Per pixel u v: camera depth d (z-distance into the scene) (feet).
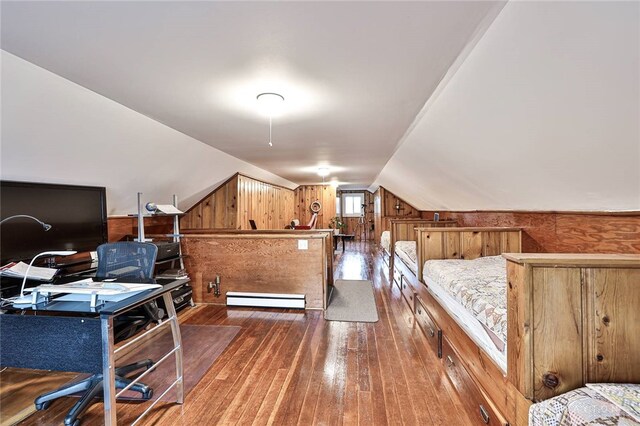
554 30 3.44
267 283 11.59
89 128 7.61
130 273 6.64
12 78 5.45
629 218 5.65
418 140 9.97
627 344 3.47
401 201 25.73
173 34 4.49
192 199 16.14
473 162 8.44
